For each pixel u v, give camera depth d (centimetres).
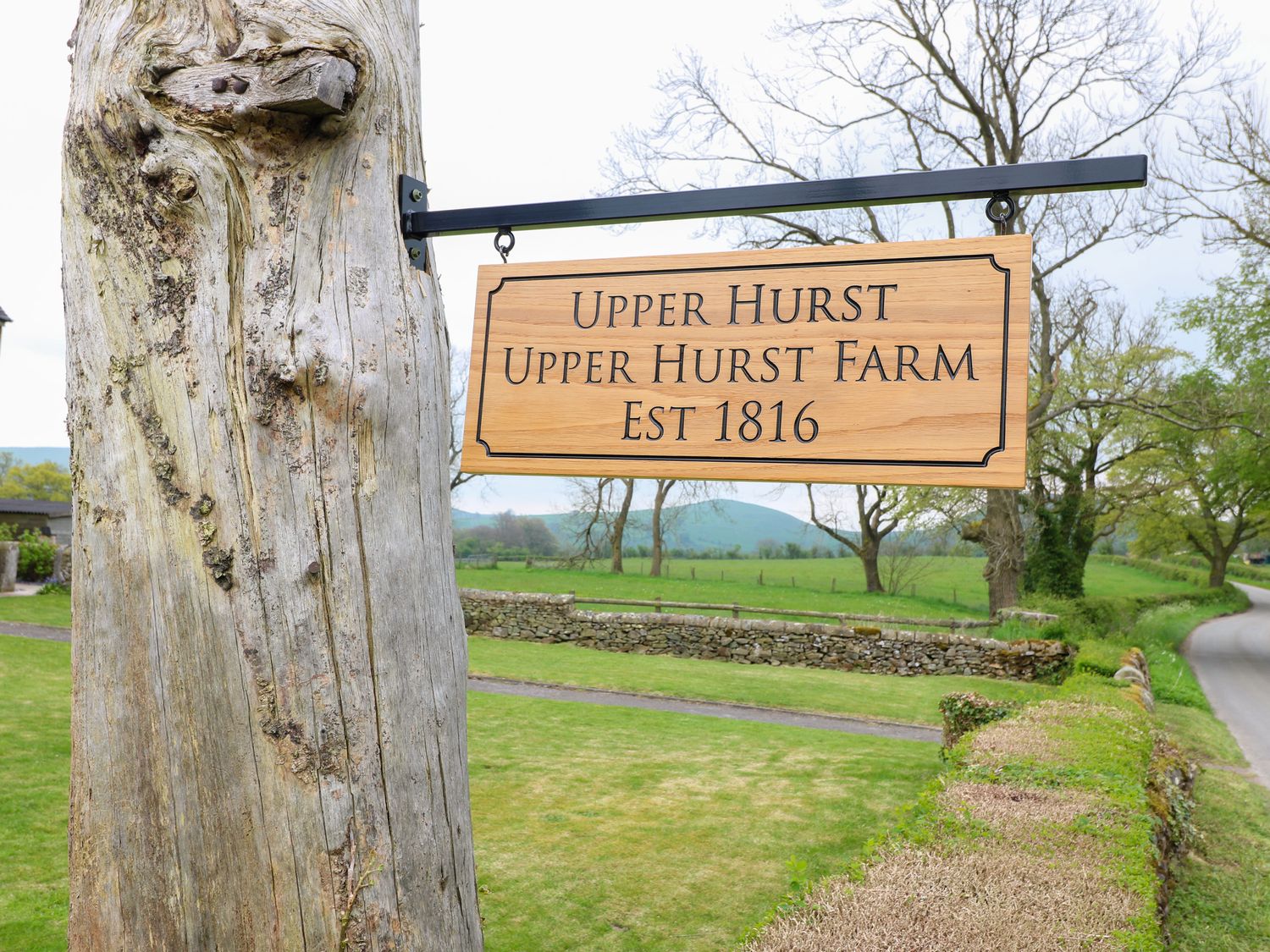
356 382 159
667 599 2638
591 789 688
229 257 157
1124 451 2527
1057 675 1495
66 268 166
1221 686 1659
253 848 151
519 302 194
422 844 162
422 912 161
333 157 163
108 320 159
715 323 184
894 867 306
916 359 172
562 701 1102
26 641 1140
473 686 1180
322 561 154
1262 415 2098
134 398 157
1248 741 1096
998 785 431
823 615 1742
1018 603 2038
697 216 185
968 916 264
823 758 819
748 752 836
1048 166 168
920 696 1290
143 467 156
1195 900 521
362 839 153
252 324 155
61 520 2284
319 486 155
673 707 1109
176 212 156
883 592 3084
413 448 169
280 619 152
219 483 153
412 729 163
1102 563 5169
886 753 853
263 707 151
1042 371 2116
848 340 176
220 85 155
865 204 177
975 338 169
